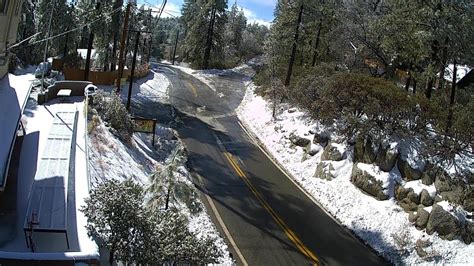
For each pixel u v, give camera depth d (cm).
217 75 5659
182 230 1057
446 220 1695
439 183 1806
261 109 3338
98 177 1473
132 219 965
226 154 2533
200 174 2191
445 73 2380
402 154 1977
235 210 1855
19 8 1527
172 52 9869
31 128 1653
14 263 859
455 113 1962
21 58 4706
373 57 3197
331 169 2186
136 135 2459
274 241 1650
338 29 3397
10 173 1300
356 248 1686
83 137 1716
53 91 2223
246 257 1520
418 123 2044
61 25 4312
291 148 2566
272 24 4312
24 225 1045
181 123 3067
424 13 2106
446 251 1648
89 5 3538
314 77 2809
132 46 4441
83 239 1039
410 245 1700
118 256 955
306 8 3462
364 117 2233
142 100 3594
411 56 2403
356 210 1922
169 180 1347
